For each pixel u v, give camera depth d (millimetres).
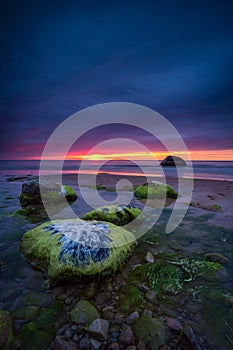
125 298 951
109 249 1165
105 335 740
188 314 859
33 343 726
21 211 2416
